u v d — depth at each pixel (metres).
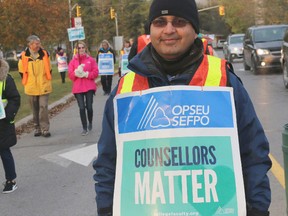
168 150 2.21
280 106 11.84
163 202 2.19
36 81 9.96
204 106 2.25
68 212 5.38
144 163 2.24
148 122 2.26
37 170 7.33
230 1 79.69
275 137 8.46
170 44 2.31
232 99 2.27
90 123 10.45
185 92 2.26
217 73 2.32
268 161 2.33
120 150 2.30
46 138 10.00
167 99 2.26
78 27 19.14
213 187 2.18
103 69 17.56
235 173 2.20
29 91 10.01
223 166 2.20
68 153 8.37
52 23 34.16
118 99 2.35
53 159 7.98
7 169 6.27
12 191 6.28
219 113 2.25
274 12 54.16
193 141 2.21
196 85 2.30
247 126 2.32
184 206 2.17
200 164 2.20
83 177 6.77
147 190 2.21
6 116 6.08
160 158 2.21
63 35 41.94
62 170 7.25
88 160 7.79
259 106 12.05
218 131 2.23
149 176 2.21
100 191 2.39
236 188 2.19
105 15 84.50
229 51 30.84
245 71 23.09
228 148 2.22
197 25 2.38
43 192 6.18
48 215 5.32
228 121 2.24
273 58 20.02
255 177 2.26
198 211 2.17
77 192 6.08
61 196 5.96
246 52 22.34
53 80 27.27
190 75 2.32
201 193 2.18
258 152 2.30
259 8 68.31
